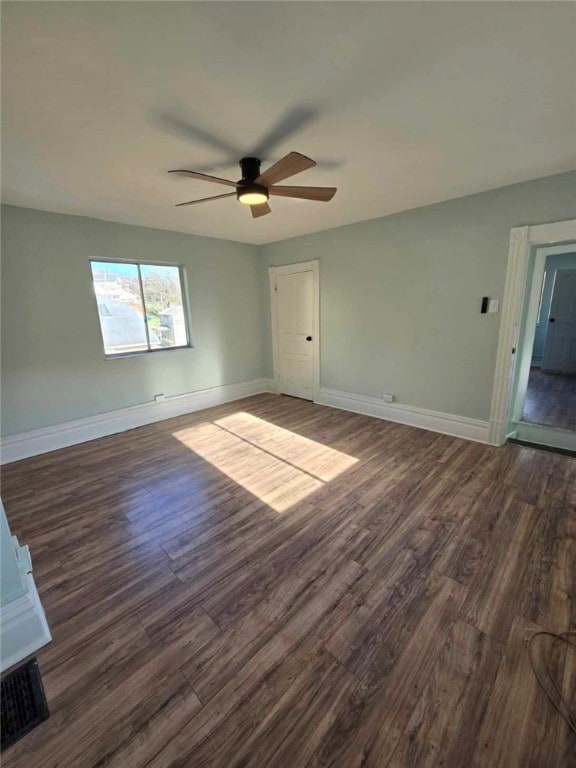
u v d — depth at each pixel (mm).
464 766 1027
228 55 1284
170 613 1584
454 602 1592
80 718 1172
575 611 1529
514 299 2918
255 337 5297
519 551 1901
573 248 2973
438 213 3225
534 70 1406
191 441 3590
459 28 1190
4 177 2369
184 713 1181
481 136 1961
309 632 1468
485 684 1241
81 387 3582
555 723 1121
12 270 3049
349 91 1532
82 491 2658
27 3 1035
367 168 2385
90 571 1854
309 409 4578
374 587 1692
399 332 3762
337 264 4168
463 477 2697
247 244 4969
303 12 1110
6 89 1432
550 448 3189
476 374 3271
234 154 2098
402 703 1190
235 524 2223
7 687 1276
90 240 3477
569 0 1077
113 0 1034
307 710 1180
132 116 1673
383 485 2623
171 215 3389
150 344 4148
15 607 1371
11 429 3189
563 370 5656
